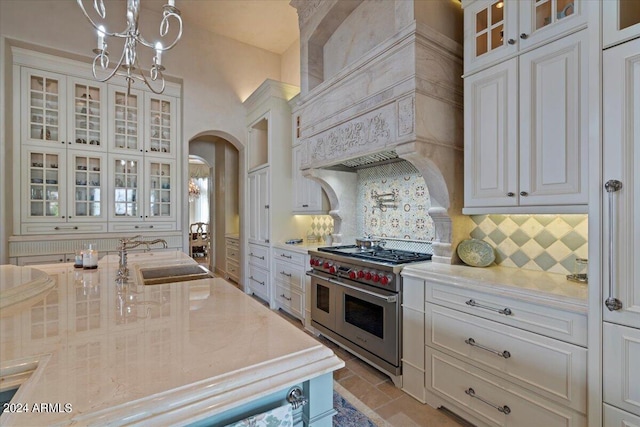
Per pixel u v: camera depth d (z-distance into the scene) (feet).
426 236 9.07
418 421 6.10
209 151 21.57
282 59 17.30
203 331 3.32
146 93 13.65
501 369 5.30
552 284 5.30
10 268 5.95
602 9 4.00
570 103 5.18
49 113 11.71
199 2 13.34
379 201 10.58
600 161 4.01
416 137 6.75
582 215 5.91
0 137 10.24
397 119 7.16
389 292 7.38
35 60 11.39
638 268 3.73
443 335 6.26
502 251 7.14
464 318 5.88
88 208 12.34
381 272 7.57
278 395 2.71
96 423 1.93
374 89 7.78
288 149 13.97
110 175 12.74
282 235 13.74
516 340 5.10
